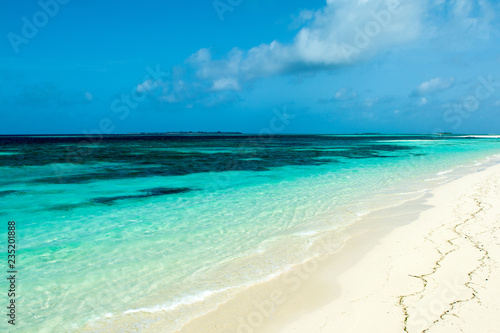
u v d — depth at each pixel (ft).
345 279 15.55
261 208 31.60
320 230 23.88
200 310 13.28
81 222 26.99
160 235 23.44
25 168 62.85
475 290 13.21
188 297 14.38
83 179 50.14
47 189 41.83
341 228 24.18
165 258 19.03
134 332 11.91
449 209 27.86
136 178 51.65
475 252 17.15
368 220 26.12
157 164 72.23
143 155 98.12
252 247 20.67
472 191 35.32
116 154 101.55
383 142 239.30
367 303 13.03
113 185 45.21
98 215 29.35
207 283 15.69
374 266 16.75
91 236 23.25
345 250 19.51
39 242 21.97
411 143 217.36
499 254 16.61
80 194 38.93
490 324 11.03
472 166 65.41
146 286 15.52
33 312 13.34
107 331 12.00
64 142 208.74
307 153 113.70
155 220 27.55
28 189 41.70
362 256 18.38
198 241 22.07
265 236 22.90
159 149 131.75
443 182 44.06
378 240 20.97
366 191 39.34
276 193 39.47
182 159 85.15
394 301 12.98
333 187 43.04
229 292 14.73
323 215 28.35
